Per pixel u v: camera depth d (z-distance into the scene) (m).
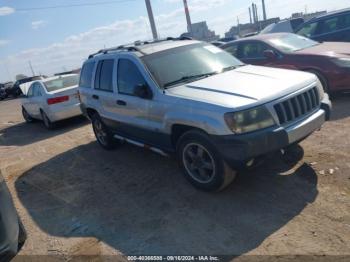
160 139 4.95
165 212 4.23
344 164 4.57
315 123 4.31
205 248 3.44
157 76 4.94
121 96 5.57
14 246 3.07
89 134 8.94
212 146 4.08
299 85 4.31
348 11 10.05
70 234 4.16
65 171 6.39
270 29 15.19
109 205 4.69
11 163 7.67
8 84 35.69
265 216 3.77
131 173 5.62
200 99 4.17
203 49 5.67
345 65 7.10
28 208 5.10
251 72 4.94
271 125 3.91
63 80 10.89
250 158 3.79
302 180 4.38
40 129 11.31
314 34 10.67
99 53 6.79
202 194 4.46
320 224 3.48
